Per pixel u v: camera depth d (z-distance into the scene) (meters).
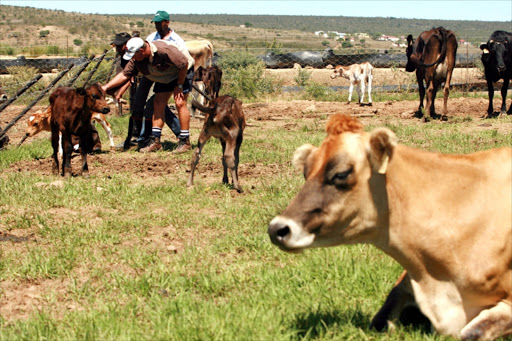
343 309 4.73
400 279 4.31
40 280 5.89
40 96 13.27
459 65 29.84
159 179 9.87
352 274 5.30
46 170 11.05
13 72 26.12
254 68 25.09
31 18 126.12
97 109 9.84
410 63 17.25
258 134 14.05
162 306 4.99
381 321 4.27
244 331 4.27
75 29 112.94
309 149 3.86
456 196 3.91
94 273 5.93
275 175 9.84
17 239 6.93
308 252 6.00
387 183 3.78
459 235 3.85
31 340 4.49
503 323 3.81
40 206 8.17
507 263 3.88
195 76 18.41
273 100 22.06
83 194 8.71
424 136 12.91
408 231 3.84
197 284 5.58
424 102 20.33
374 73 28.73
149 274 5.77
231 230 7.10
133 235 7.05
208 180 9.68
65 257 6.29
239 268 5.88
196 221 7.47
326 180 3.66
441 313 3.92
